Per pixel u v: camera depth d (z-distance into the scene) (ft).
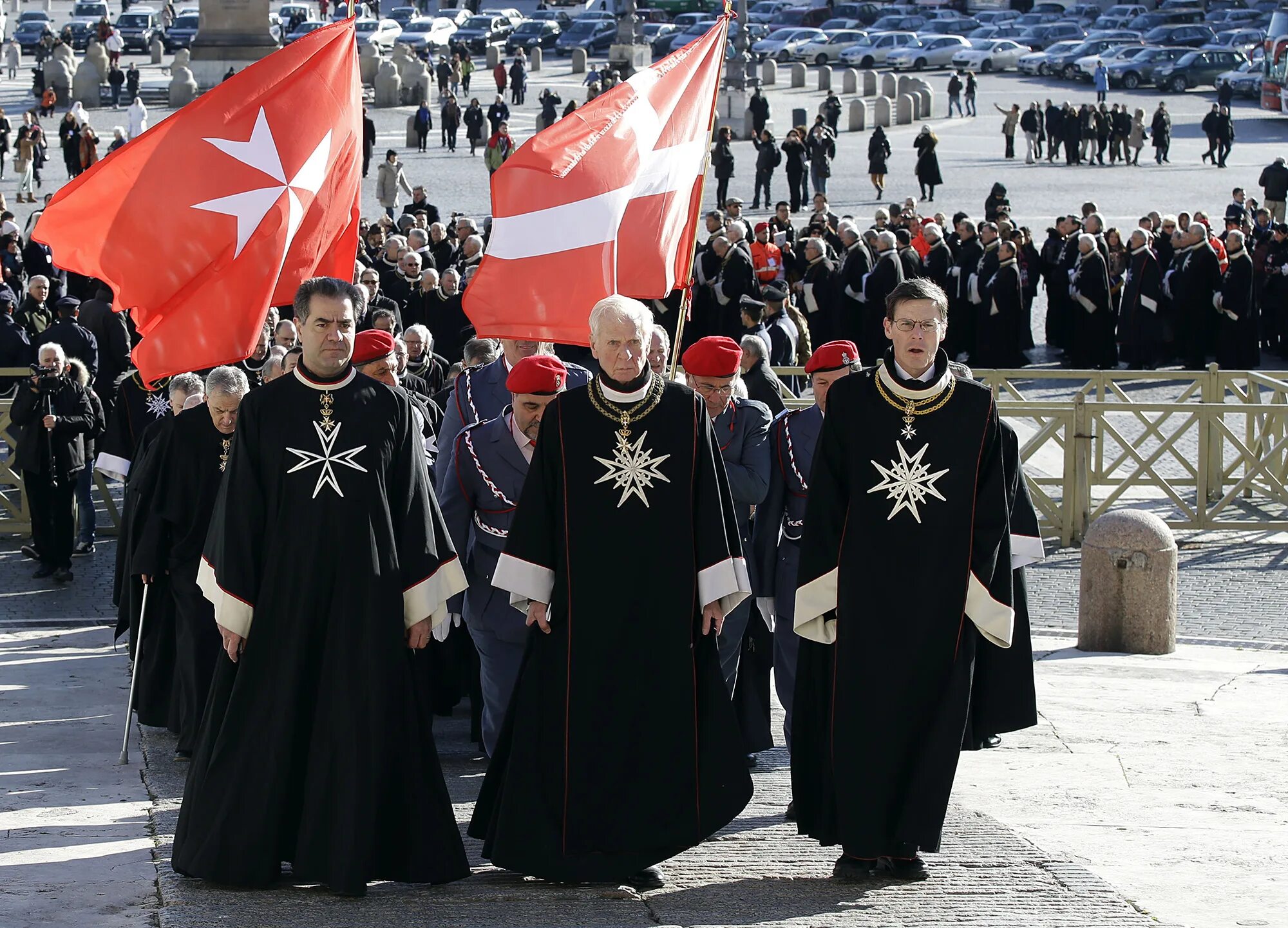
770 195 143.02
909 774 20.66
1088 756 28.30
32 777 27.17
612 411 20.98
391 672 20.17
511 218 31.73
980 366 84.53
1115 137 163.02
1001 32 265.34
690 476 21.01
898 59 249.75
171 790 26.02
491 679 26.07
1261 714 32.24
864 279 81.76
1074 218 90.07
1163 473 60.29
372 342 30.71
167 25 265.34
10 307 63.46
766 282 82.84
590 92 184.34
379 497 20.43
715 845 23.03
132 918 18.24
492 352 35.37
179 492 29.86
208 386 29.86
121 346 58.85
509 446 25.62
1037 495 54.13
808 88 227.61
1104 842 22.34
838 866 20.70
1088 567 40.60
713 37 33.83
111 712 33.19
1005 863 20.90
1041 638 42.50
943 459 20.90
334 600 20.21
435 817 20.25
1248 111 210.18
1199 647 41.14
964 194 141.90
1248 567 50.52
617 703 20.81
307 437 20.35
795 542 27.48
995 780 26.58
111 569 50.29
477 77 236.22
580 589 20.88
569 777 20.68
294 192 31.63
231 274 31.01
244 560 20.38
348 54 32.76
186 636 29.40
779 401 34.40
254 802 19.92
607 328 20.77
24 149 131.85
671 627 20.89
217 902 19.11
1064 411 53.57
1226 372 60.18
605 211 31.94
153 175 30.76
